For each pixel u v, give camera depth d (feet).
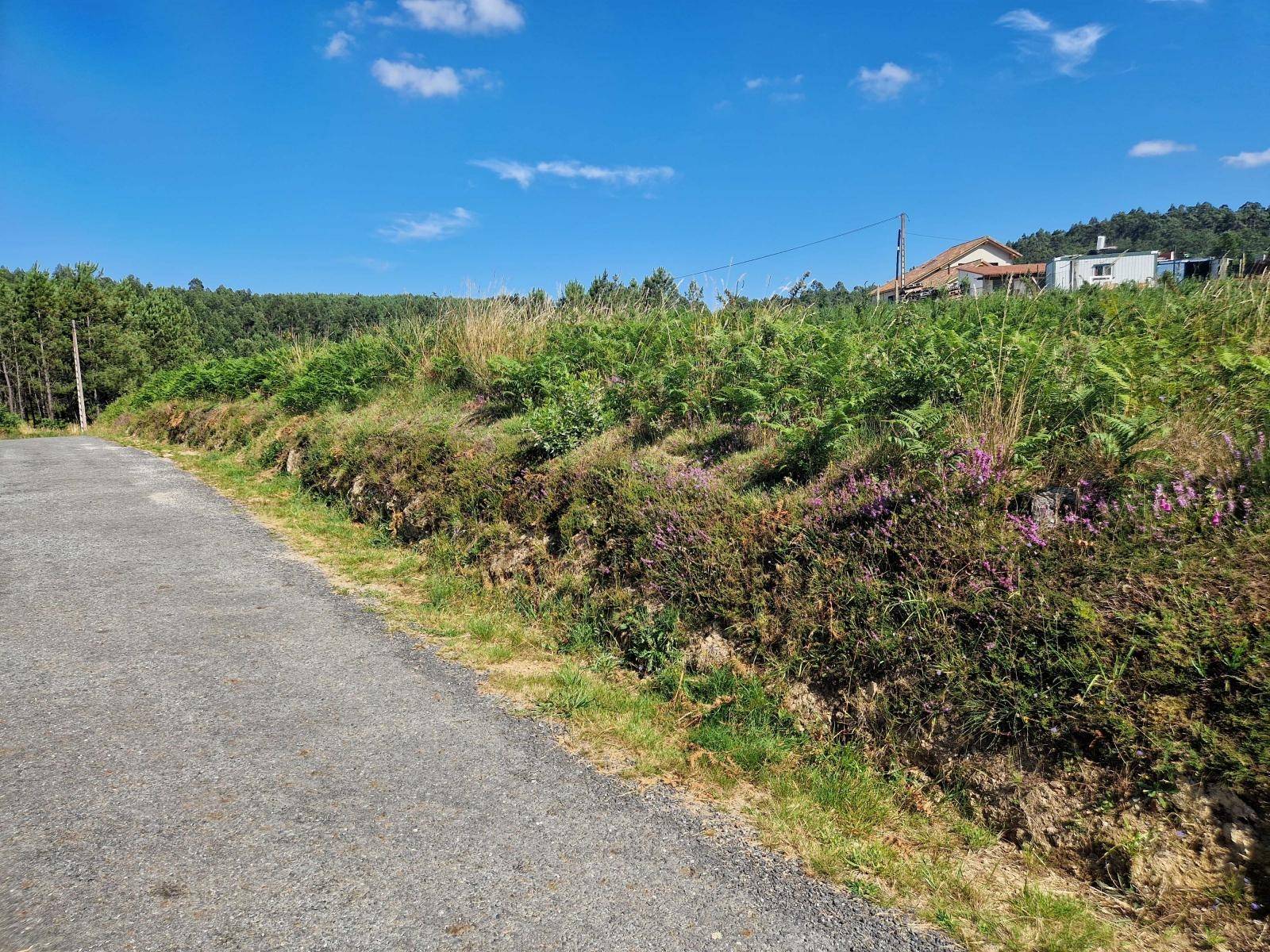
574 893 8.79
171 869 8.82
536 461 24.43
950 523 13.37
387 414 36.81
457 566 22.48
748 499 17.13
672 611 15.88
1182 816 9.06
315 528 29.04
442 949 7.72
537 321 39.40
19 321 219.41
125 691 13.94
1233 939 8.04
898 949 8.14
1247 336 19.15
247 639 17.04
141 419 84.89
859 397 18.89
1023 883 9.34
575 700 14.25
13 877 8.56
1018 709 10.68
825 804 11.10
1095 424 14.47
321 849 9.39
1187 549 10.98
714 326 27.91
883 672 12.51
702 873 9.38
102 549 24.81
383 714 13.55
